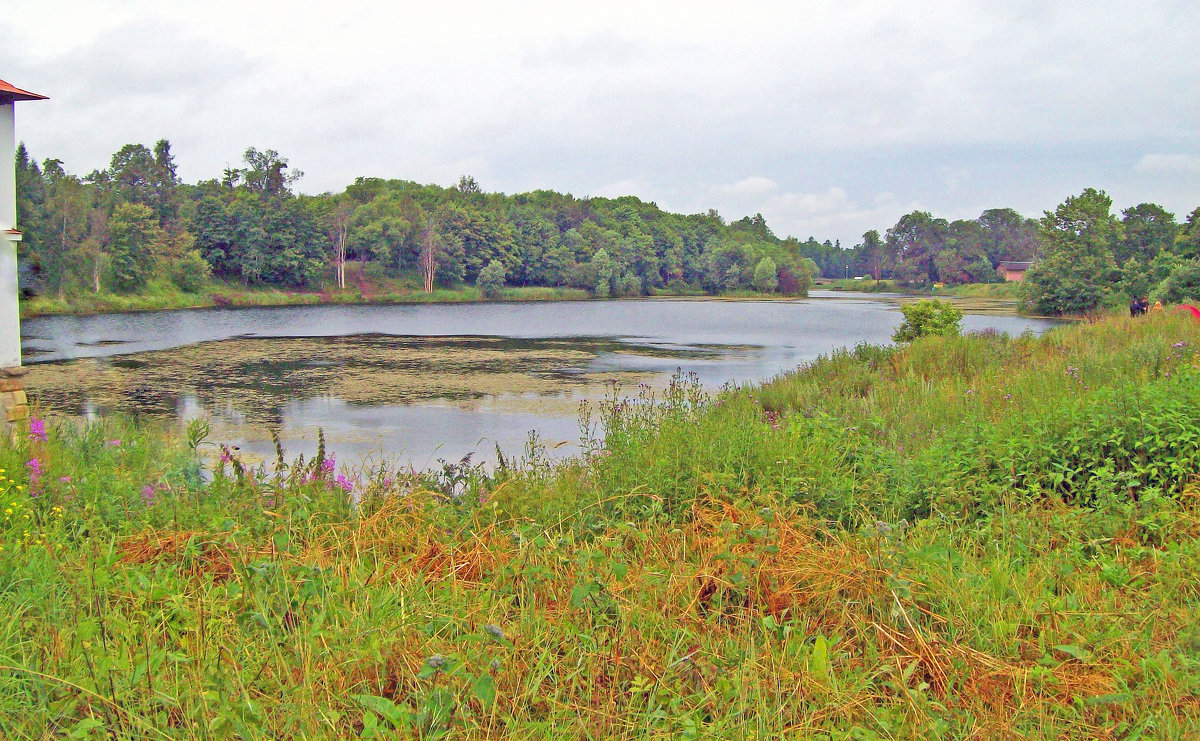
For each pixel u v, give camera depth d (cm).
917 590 436
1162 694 341
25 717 303
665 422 781
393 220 10488
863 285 16625
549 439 1563
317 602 384
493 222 11450
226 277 9138
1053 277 7169
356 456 1402
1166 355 1127
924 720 331
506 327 5225
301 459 652
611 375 2659
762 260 13662
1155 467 614
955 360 1722
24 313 6025
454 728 305
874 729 331
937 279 16525
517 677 340
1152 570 477
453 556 491
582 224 13575
